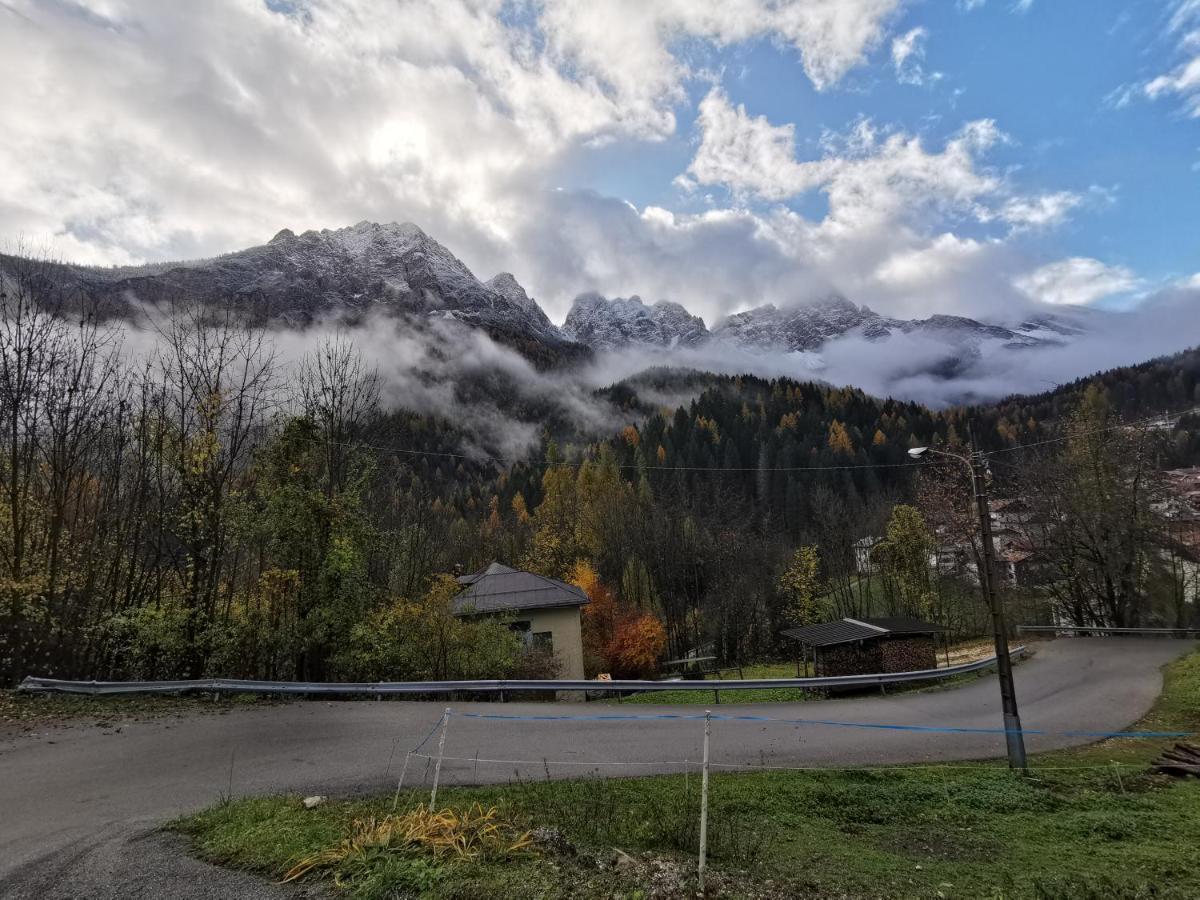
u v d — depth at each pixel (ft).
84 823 29.66
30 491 67.77
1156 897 24.16
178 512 70.28
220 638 65.31
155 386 73.67
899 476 304.50
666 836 28.96
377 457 88.28
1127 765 50.62
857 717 69.21
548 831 27.43
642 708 72.38
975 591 177.58
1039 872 27.45
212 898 21.11
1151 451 148.46
